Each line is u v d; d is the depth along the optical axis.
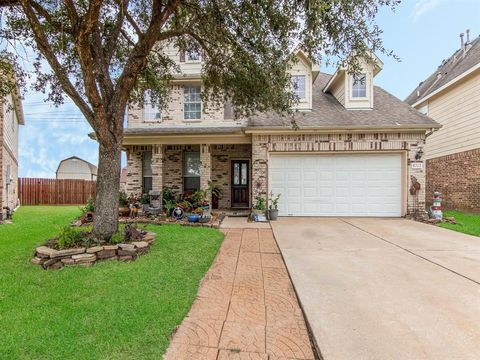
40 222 9.56
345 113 11.53
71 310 3.24
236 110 8.24
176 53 11.61
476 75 12.02
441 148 14.42
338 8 4.94
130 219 9.67
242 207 12.90
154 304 3.43
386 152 10.80
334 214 10.99
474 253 5.86
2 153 10.64
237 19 6.12
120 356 2.50
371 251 6.03
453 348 2.70
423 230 8.32
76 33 4.74
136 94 8.67
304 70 11.64
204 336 2.86
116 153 5.69
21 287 3.86
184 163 12.90
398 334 2.92
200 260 5.23
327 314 3.31
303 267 4.98
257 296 3.82
